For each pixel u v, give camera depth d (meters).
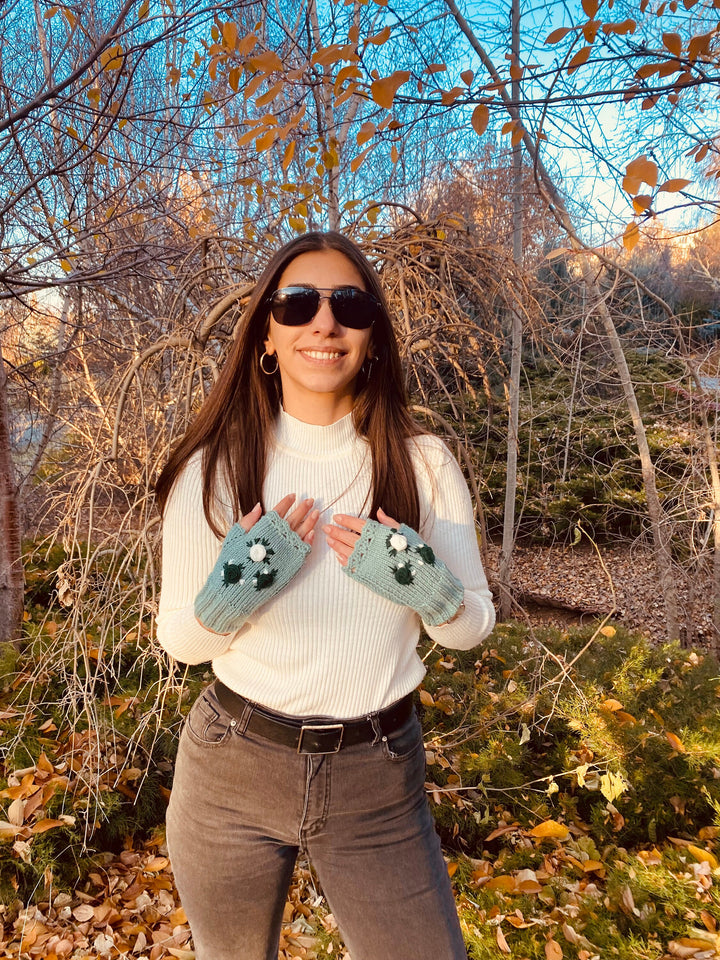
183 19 2.36
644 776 2.47
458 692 3.05
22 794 2.29
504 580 5.12
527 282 3.01
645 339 4.31
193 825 1.20
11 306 4.59
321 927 2.11
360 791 1.17
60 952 2.01
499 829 2.40
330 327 1.17
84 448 3.94
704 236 4.65
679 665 3.39
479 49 2.74
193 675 3.15
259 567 1.10
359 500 1.26
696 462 4.61
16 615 3.36
